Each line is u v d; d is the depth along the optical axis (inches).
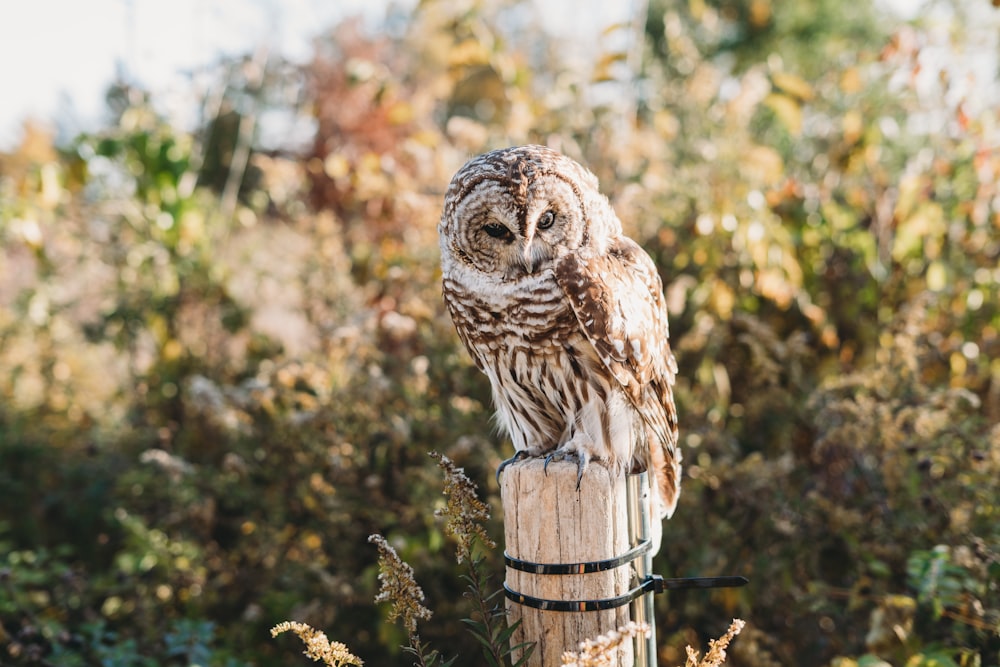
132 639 171.6
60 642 168.1
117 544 243.0
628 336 128.2
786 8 444.1
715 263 217.3
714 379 205.5
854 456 177.3
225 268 281.7
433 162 249.3
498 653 98.7
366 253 251.4
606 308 126.0
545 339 129.0
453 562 183.9
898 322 195.5
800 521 169.6
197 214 285.1
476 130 248.4
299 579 197.3
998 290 218.4
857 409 167.0
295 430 191.8
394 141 299.7
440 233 137.3
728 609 172.4
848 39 414.9
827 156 261.4
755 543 176.1
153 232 281.0
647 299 135.6
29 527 246.4
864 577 160.7
